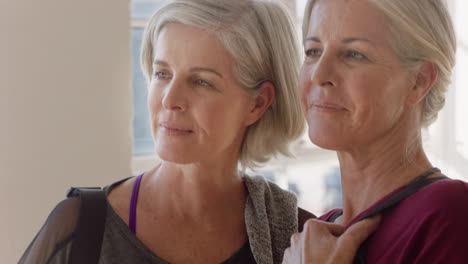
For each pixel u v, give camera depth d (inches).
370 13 40.4
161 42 51.6
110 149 96.3
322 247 41.6
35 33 90.0
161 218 53.8
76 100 93.4
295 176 116.3
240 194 58.1
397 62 40.6
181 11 50.7
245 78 53.2
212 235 54.8
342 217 47.5
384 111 41.1
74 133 93.6
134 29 108.1
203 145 51.7
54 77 91.7
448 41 41.1
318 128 42.7
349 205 45.6
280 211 59.6
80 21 92.7
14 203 90.3
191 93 51.2
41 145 91.6
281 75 56.3
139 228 52.9
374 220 41.5
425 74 41.5
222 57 51.4
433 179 40.8
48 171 92.2
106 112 95.7
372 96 40.7
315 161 117.6
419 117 43.7
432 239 37.4
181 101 50.6
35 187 91.6
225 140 53.2
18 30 89.0
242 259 54.8
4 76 88.7
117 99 96.3
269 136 59.0
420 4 39.9
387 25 40.1
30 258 50.4
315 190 118.9
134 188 55.0
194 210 54.5
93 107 94.7
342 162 45.4
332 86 41.9
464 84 124.3
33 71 90.4
